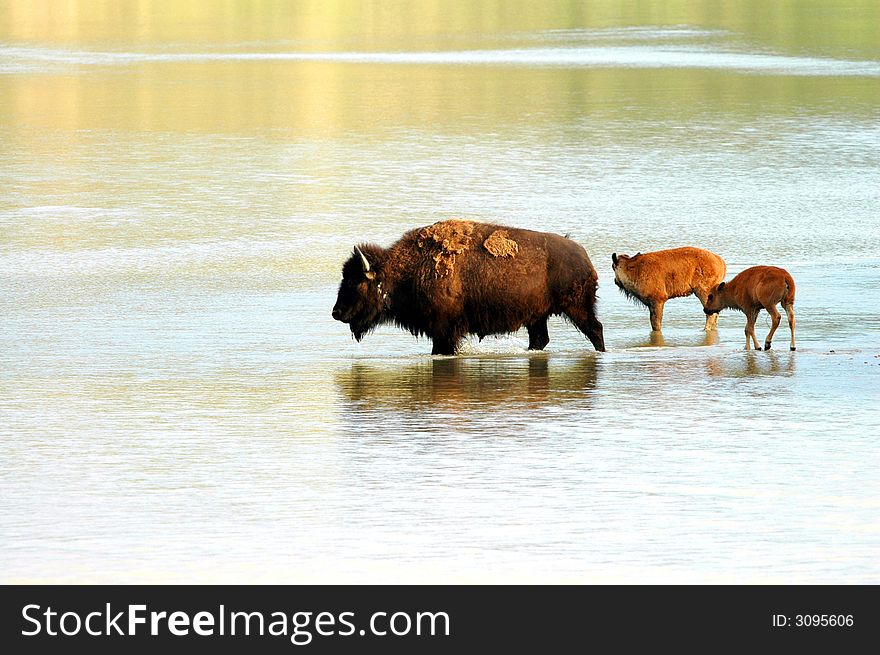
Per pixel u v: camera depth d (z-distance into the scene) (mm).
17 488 46156
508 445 51344
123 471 48156
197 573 38562
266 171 149500
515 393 60656
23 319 82125
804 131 180625
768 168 150250
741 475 47125
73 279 95812
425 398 59812
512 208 126000
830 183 140000
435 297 70812
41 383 63344
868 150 163625
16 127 189625
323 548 40281
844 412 56125
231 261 102562
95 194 135250
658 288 77688
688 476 47062
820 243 107875
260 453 50406
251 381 63688
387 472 47781
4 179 144375
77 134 182125
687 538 40812
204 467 48625
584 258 72250
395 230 116062
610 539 40781
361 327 72625
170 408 58000
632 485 46031
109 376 65000
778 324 71750
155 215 123625
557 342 75812
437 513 43188
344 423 55062
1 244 109812
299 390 61625
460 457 49688
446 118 195750
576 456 49719
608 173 146625
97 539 41094
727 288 72375
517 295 71000
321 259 103188
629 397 59531
